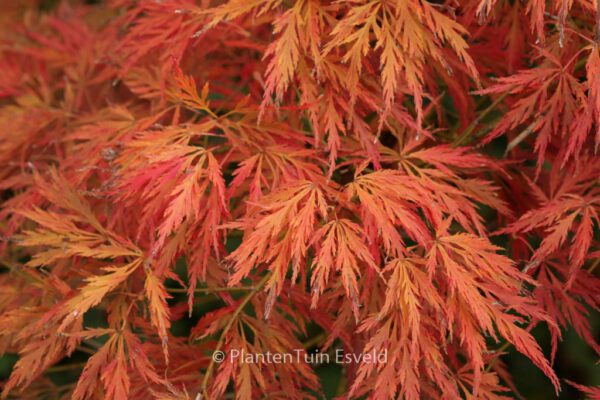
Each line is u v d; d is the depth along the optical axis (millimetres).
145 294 550
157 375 532
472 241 524
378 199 521
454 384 531
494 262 521
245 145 556
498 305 519
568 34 556
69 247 556
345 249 511
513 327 517
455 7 566
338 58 548
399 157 556
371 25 557
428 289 514
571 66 555
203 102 548
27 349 546
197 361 555
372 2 539
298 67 547
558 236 542
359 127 551
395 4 539
